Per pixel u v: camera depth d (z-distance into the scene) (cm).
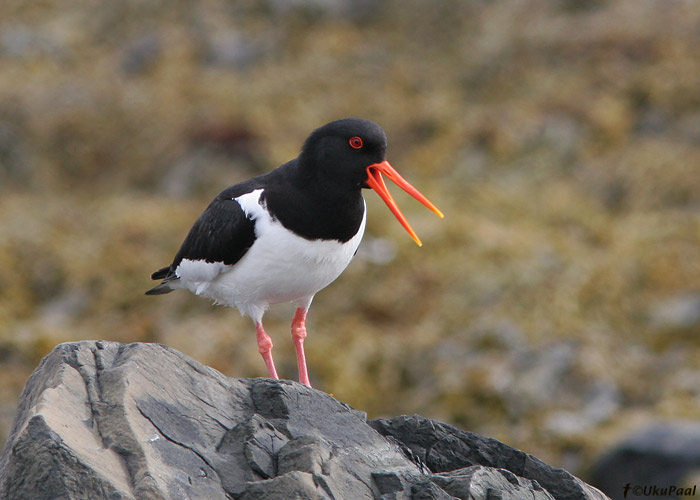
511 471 603
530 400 1226
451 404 1238
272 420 562
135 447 495
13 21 2520
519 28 2150
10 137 2039
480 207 1661
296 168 794
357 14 2339
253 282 814
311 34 2295
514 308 1362
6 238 1620
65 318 1502
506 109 1923
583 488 591
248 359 1334
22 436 477
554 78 1978
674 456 1047
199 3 2408
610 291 1388
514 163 1803
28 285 1559
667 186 1662
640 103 1888
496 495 532
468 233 1510
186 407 545
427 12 2289
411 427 612
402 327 1388
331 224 787
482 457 608
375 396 1298
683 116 1831
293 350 1344
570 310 1351
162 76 2186
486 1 2292
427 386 1281
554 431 1170
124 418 510
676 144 1770
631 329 1346
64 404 511
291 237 786
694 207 1628
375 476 531
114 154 1992
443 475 544
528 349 1291
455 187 1750
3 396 1308
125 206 1761
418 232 1521
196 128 1952
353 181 785
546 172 1770
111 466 481
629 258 1456
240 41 2281
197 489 491
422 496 519
